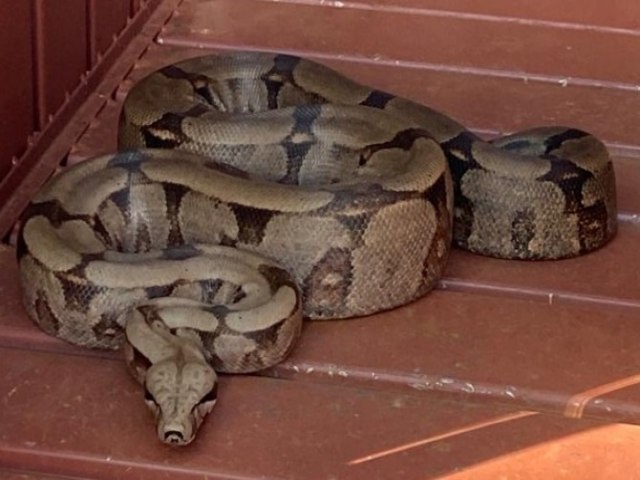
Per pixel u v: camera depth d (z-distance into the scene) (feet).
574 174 3.19
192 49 4.35
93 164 3.08
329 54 4.36
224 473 2.52
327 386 2.79
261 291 2.78
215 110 3.40
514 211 3.20
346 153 3.20
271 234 2.89
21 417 2.64
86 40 3.91
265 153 3.22
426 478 2.53
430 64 4.34
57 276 2.77
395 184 2.92
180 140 3.23
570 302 3.12
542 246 3.23
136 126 3.31
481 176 3.21
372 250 2.89
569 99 4.16
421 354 2.88
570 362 2.89
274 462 2.55
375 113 3.31
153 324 2.69
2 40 3.24
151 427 2.63
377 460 2.57
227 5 4.70
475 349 2.91
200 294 2.82
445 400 2.78
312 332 2.92
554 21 4.74
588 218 3.25
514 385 2.80
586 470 2.57
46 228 2.88
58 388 2.73
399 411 2.72
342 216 2.86
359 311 2.96
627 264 3.27
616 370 2.87
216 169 3.05
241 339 2.70
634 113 4.09
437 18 4.72
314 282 2.90
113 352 2.84
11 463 2.57
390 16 4.70
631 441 2.67
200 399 2.56
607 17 4.77
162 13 4.58
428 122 3.36
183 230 3.01
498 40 4.57
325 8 4.74
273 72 3.67
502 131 3.91
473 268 3.21
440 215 3.00
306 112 3.29
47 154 3.59
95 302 2.76
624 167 3.76
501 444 2.64
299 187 2.94
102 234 2.98
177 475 2.52
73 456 2.55
